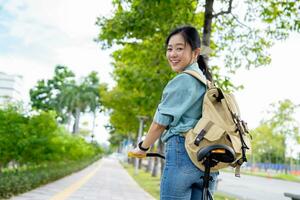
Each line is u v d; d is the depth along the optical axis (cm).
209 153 211
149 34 1084
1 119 1112
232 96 239
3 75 5756
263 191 2084
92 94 5200
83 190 1323
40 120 1237
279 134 5016
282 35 1079
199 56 260
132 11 1055
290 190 2323
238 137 224
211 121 221
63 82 5503
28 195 970
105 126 4809
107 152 11719
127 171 3516
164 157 241
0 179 865
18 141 1134
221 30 1173
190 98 227
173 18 1016
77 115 5269
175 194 229
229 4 1054
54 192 1128
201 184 234
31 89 5497
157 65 1290
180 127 229
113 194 1305
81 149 2578
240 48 1177
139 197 1293
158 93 1266
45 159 1272
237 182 2848
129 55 1420
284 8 995
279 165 6125
